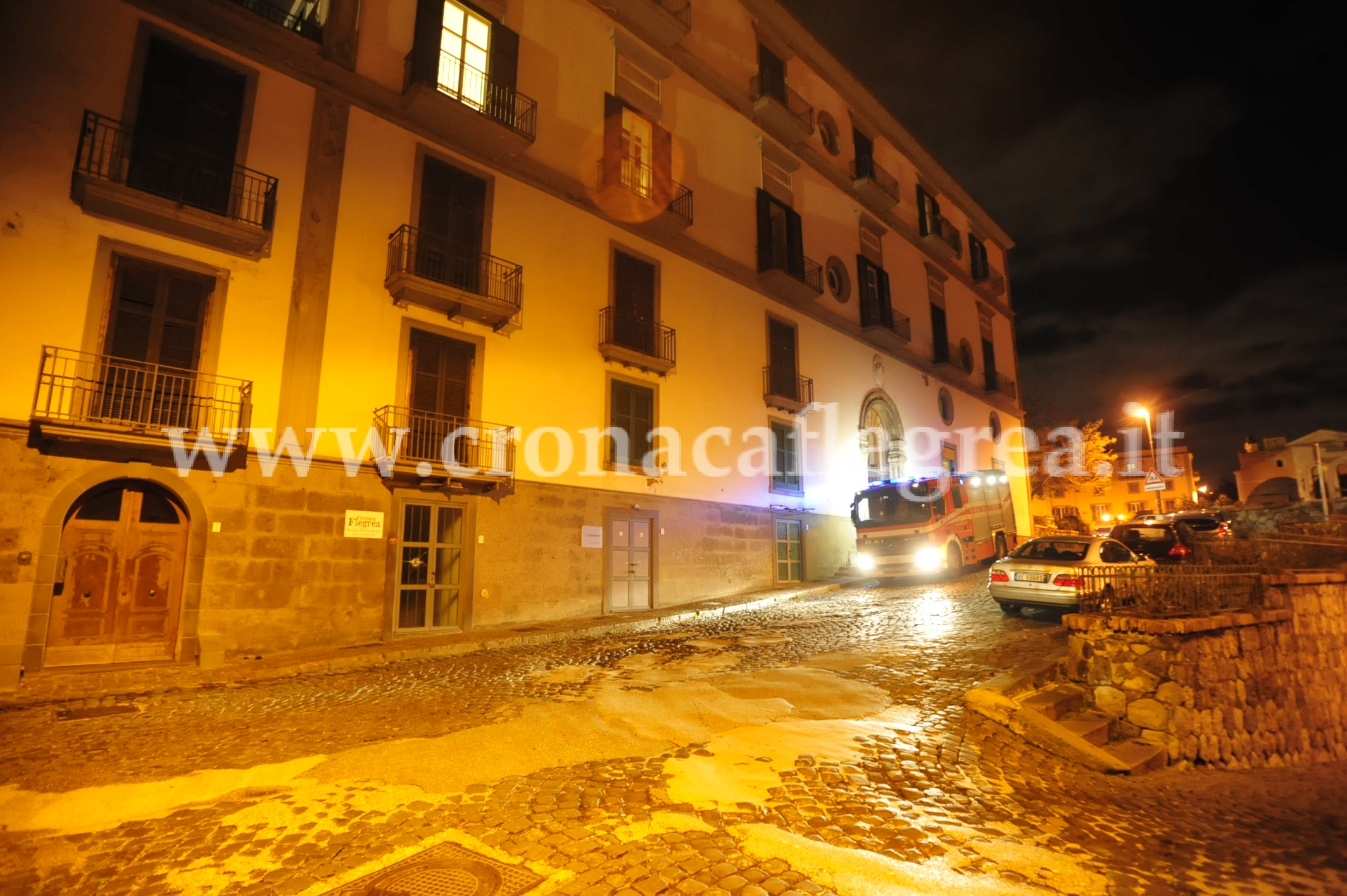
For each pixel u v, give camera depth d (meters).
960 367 31.16
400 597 12.31
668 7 18.89
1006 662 9.01
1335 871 4.40
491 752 5.74
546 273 15.33
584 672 9.24
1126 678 7.51
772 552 20.06
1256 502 48.62
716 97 20.66
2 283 9.19
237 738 6.37
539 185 15.45
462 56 14.21
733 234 20.52
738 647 10.95
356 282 12.39
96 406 9.70
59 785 5.12
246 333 11.09
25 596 8.96
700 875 3.73
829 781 5.16
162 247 10.47
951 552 18.06
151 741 6.34
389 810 4.60
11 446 9.08
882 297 26.30
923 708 7.11
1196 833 5.01
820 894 3.56
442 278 13.50
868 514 18.69
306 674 9.84
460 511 13.36
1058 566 11.66
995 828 4.59
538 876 3.71
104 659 9.60
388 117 13.14
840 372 23.95
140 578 10.00
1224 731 7.76
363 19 12.99
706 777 5.16
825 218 24.48
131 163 10.29
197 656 10.02
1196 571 8.86
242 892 3.58
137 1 10.61
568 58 16.44
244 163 11.32
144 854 4.02
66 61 9.95
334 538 11.57
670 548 17.16
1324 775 7.89
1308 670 9.68
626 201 16.77
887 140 28.88
